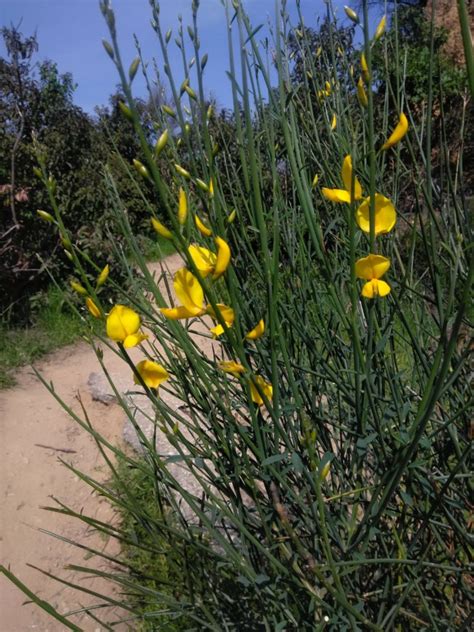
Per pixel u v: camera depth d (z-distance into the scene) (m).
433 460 0.39
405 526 0.36
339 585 0.28
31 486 0.91
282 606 0.33
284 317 0.38
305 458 0.35
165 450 0.85
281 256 0.43
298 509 0.36
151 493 0.79
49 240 1.56
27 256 1.54
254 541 0.31
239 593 0.41
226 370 0.33
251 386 0.33
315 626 0.33
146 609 0.57
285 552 0.34
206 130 0.30
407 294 0.41
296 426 0.36
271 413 0.30
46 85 1.96
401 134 0.25
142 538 0.71
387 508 0.35
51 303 1.51
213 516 0.36
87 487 0.90
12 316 1.51
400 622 0.37
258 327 0.30
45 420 1.08
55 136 1.71
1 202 1.55
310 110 0.42
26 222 1.57
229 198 0.50
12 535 0.81
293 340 0.39
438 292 0.34
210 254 0.28
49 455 0.98
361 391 0.32
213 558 0.38
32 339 1.41
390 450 0.34
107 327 0.28
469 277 0.21
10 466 0.94
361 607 0.30
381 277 0.28
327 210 0.40
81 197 1.57
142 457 0.87
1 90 1.75
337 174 0.40
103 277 0.30
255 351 0.35
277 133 0.47
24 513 0.85
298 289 0.40
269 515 0.32
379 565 0.38
